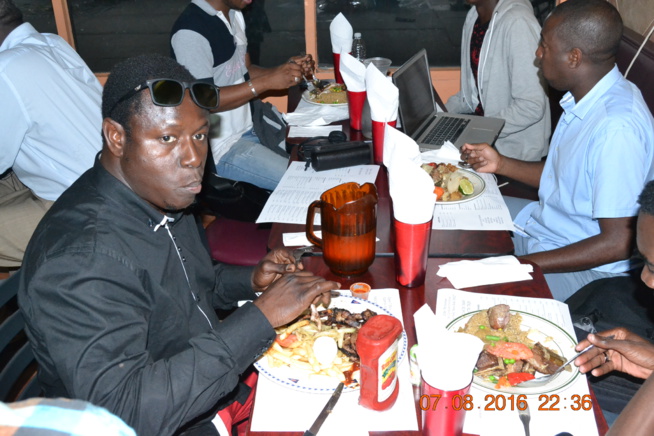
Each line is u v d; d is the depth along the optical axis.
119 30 5.94
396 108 1.87
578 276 1.80
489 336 1.10
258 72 3.10
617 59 2.76
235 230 2.22
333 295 1.23
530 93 2.53
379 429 0.92
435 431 0.89
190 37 2.49
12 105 2.02
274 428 0.93
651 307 1.57
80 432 0.44
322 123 2.36
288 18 5.94
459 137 2.25
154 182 1.04
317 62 3.71
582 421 0.93
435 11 6.36
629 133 1.63
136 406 0.94
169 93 0.99
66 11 3.64
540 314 1.19
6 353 2.30
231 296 1.44
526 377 1.02
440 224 1.55
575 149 1.76
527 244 2.01
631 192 1.62
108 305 0.97
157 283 1.09
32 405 0.46
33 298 0.97
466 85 3.00
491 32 2.63
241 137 2.80
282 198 1.71
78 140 2.16
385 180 1.82
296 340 1.11
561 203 1.85
